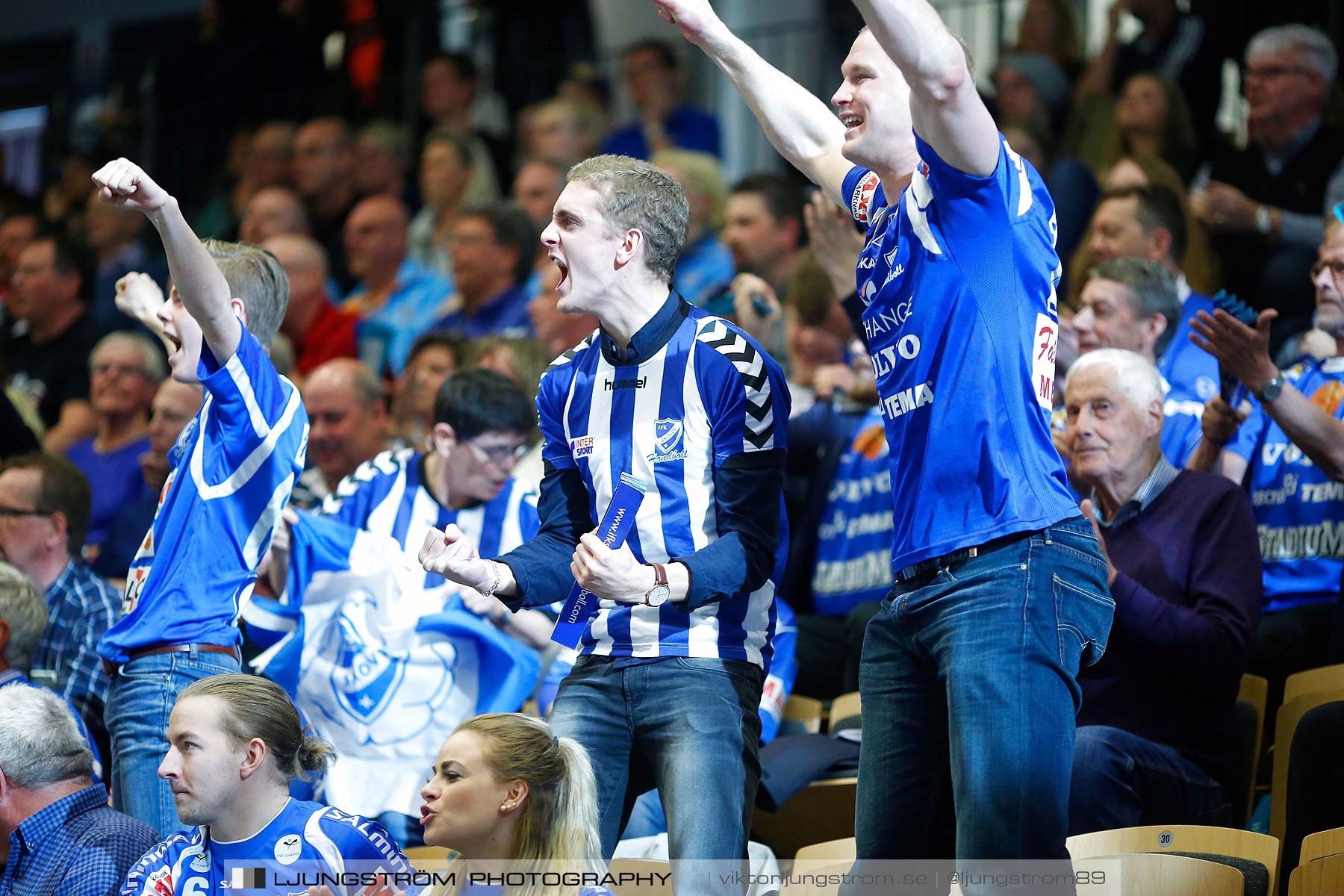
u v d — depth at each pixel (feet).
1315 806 32.76
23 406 68.23
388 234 73.51
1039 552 23.35
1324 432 37.93
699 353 26.58
